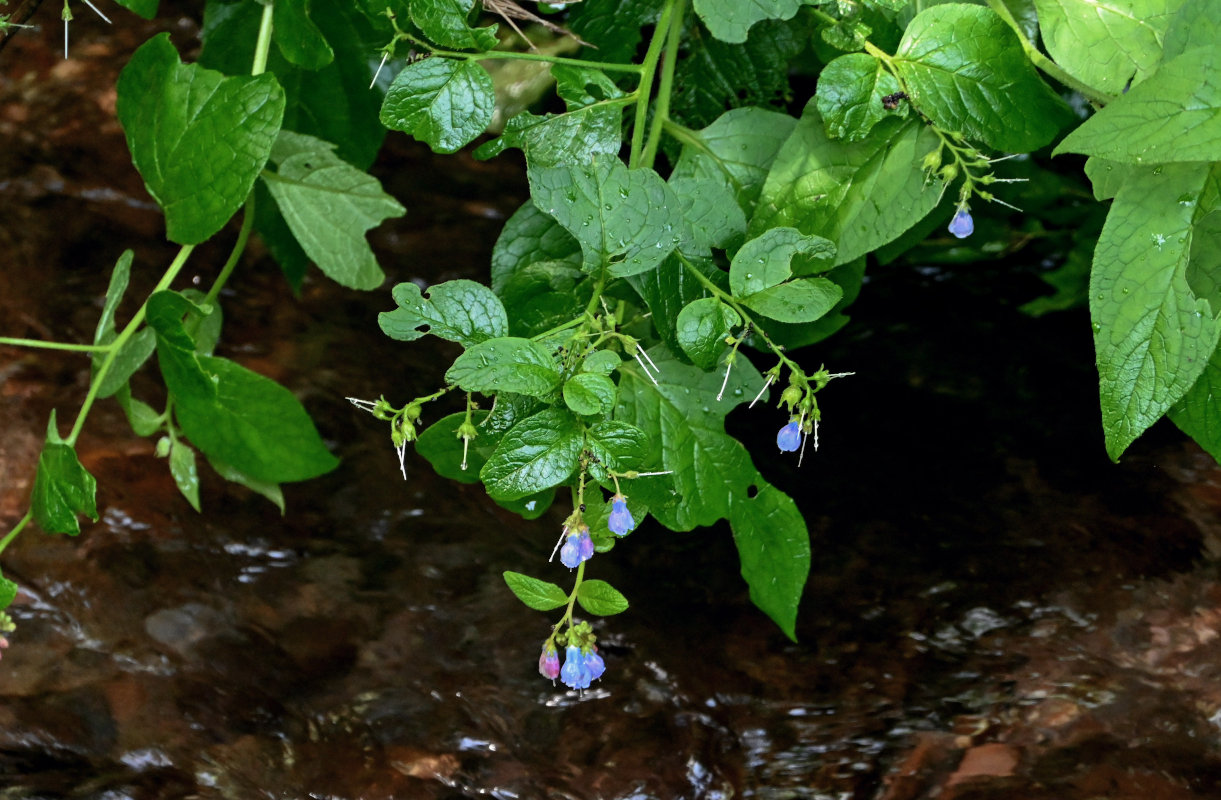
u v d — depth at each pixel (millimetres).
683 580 1348
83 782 1260
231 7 1356
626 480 1193
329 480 1378
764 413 1425
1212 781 1255
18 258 1464
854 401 1427
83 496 1252
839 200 1252
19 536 1343
